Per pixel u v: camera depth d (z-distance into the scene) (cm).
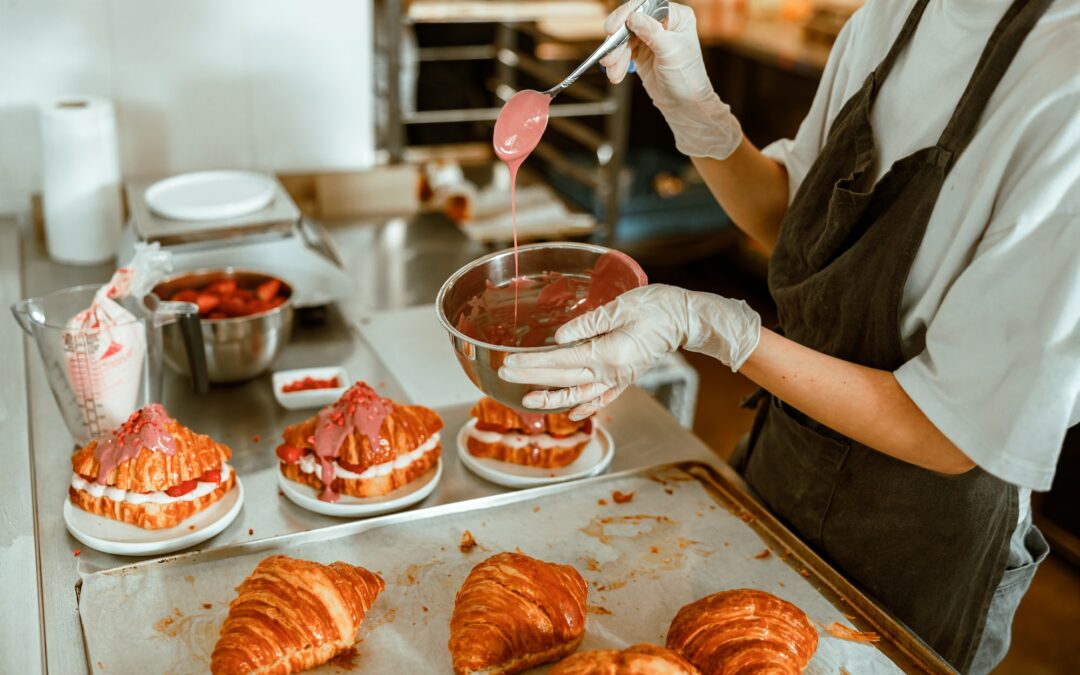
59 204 197
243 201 184
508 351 98
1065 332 94
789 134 429
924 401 102
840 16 435
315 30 226
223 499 126
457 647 100
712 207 435
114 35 210
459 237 235
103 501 120
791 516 132
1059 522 286
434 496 132
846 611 112
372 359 172
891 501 121
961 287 100
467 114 301
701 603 106
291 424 149
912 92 118
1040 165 97
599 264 112
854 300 117
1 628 101
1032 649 248
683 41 130
